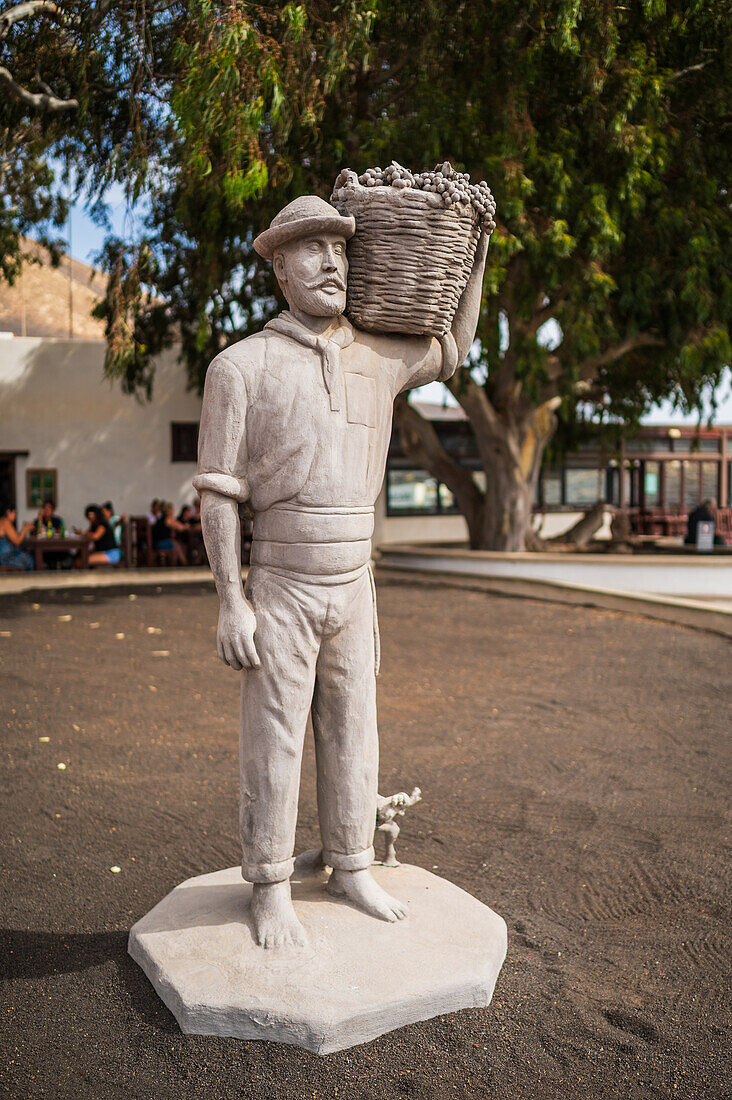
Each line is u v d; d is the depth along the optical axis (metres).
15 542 16.30
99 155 11.94
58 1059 3.21
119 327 12.29
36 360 18.47
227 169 10.05
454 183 3.51
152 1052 3.23
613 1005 3.62
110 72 10.85
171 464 19.39
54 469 18.67
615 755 6.88
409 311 3.58
